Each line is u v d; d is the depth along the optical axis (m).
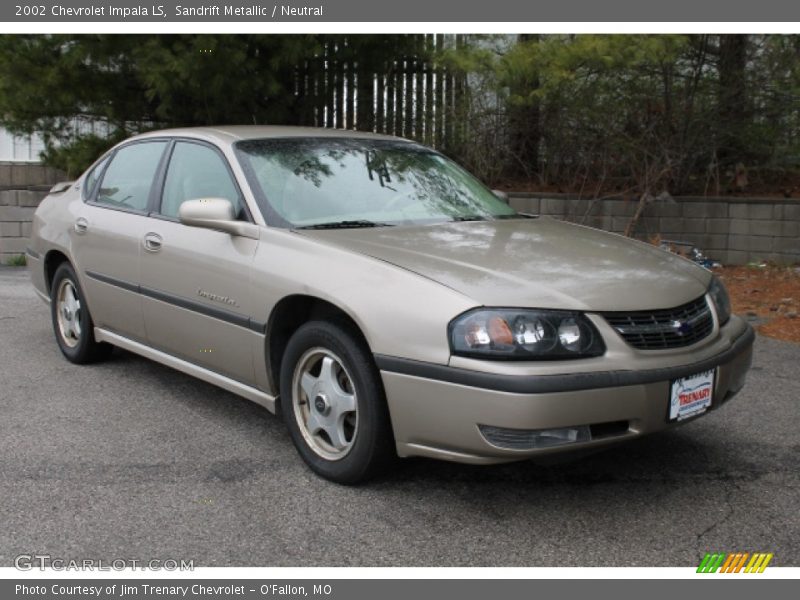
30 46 9.49
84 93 9.77
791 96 9.38
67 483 3.96
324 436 4.06
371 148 5.09
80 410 4.99
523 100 8.84
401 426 3.60
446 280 3.57
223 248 4.40
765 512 3.69
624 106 9.65
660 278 3.91
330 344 3.85
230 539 3.45
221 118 10.18
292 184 4.54
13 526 3.54
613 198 9.87
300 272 3.96
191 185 4.87
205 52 8.85
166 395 5.28
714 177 9.96
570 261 3.93
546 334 3.40
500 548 3.38
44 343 6.56
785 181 10.19
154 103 10.29
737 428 4.72
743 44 9.42
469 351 3.38
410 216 4.60
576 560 3.29
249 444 4.46
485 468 4.13
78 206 5.83
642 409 3.49
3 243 10.66
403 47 10.20
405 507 3.72
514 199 10.09
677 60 9.32
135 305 5.10
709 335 3.91
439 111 10.77
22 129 10.29
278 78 10.06
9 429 4.66
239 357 4.36
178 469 4.13
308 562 3.28
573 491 3.89
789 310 7.51
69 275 5.87
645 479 4.03
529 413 3.30
